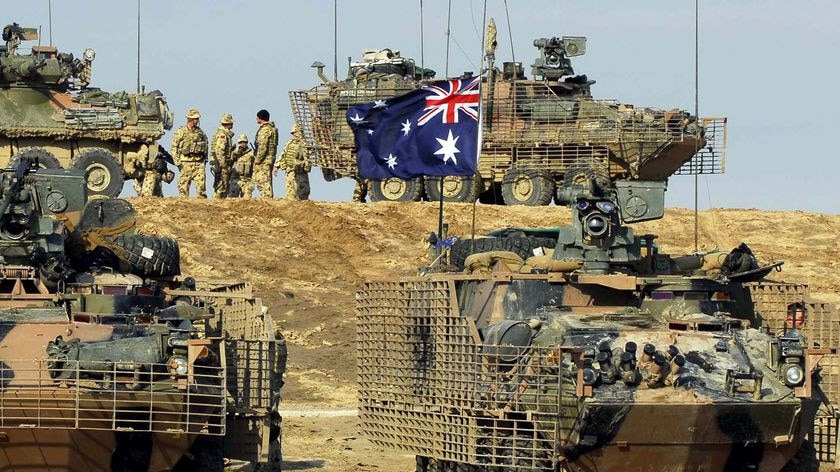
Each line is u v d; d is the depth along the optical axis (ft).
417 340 191.72
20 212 193.06
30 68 392.68
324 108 425.28
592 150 406.21
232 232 355.56
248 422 188.44
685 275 208.33
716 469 173.88
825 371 212.23
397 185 416.26
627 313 189.06
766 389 171.94
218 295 205.46
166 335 168.66
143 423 166.71
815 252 377.09
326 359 301.84
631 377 169.07
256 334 199.11
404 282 195.21
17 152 396.98
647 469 172.35
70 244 208.23
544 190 406.41
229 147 405.18
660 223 392.88
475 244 217.36
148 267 212.64
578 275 192.54
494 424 174.70
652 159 405.39
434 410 187.11
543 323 183.83
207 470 177.27
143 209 362.33
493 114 412.36
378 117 241.14
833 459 199.11
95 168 390.42
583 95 418.72
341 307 326.85
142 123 402.11
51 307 184.65
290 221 365.40
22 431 164.25
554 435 170.09
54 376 165.07
